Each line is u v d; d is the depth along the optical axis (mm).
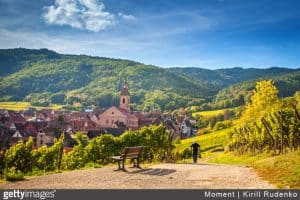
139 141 41844
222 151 79250
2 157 26938
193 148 33875
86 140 55781
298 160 20906
